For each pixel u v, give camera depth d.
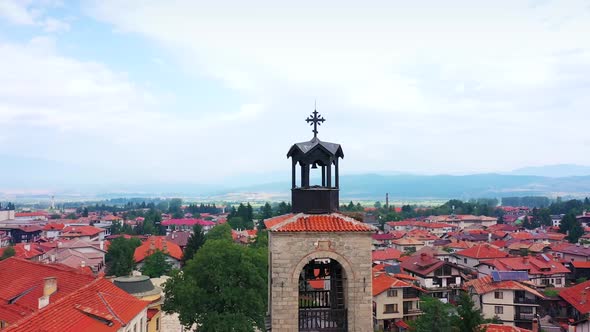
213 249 59.09
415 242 155.88
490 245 124.75
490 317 77.19
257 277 57.62
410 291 79.31
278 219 28.31
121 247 119.56
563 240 166.00
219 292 57.38
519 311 76.88
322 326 25.61
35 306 44.66
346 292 25.20
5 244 168.00
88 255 116.31
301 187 26.33
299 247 24.81
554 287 99.00
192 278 58.03
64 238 162.00
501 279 81.88
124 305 45.03
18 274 54.22
